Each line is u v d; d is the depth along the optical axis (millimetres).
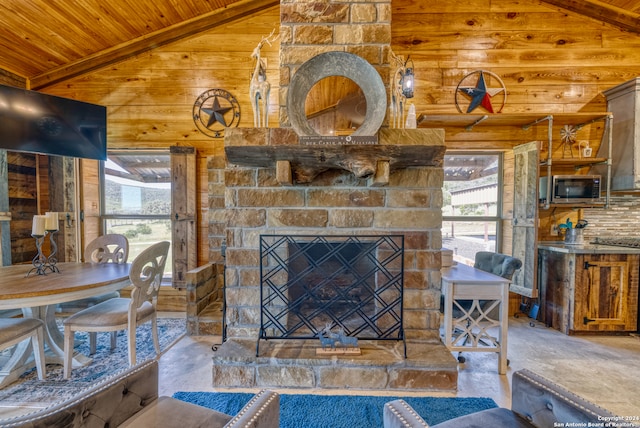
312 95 1706
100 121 3000
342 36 1826
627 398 1741
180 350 2307
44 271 2135
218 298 3018
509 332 2738
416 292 1940
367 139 1567
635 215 3051
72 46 2900
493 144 3123
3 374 1848
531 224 2818
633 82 2711
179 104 3160
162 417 1013
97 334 2602
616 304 2643
